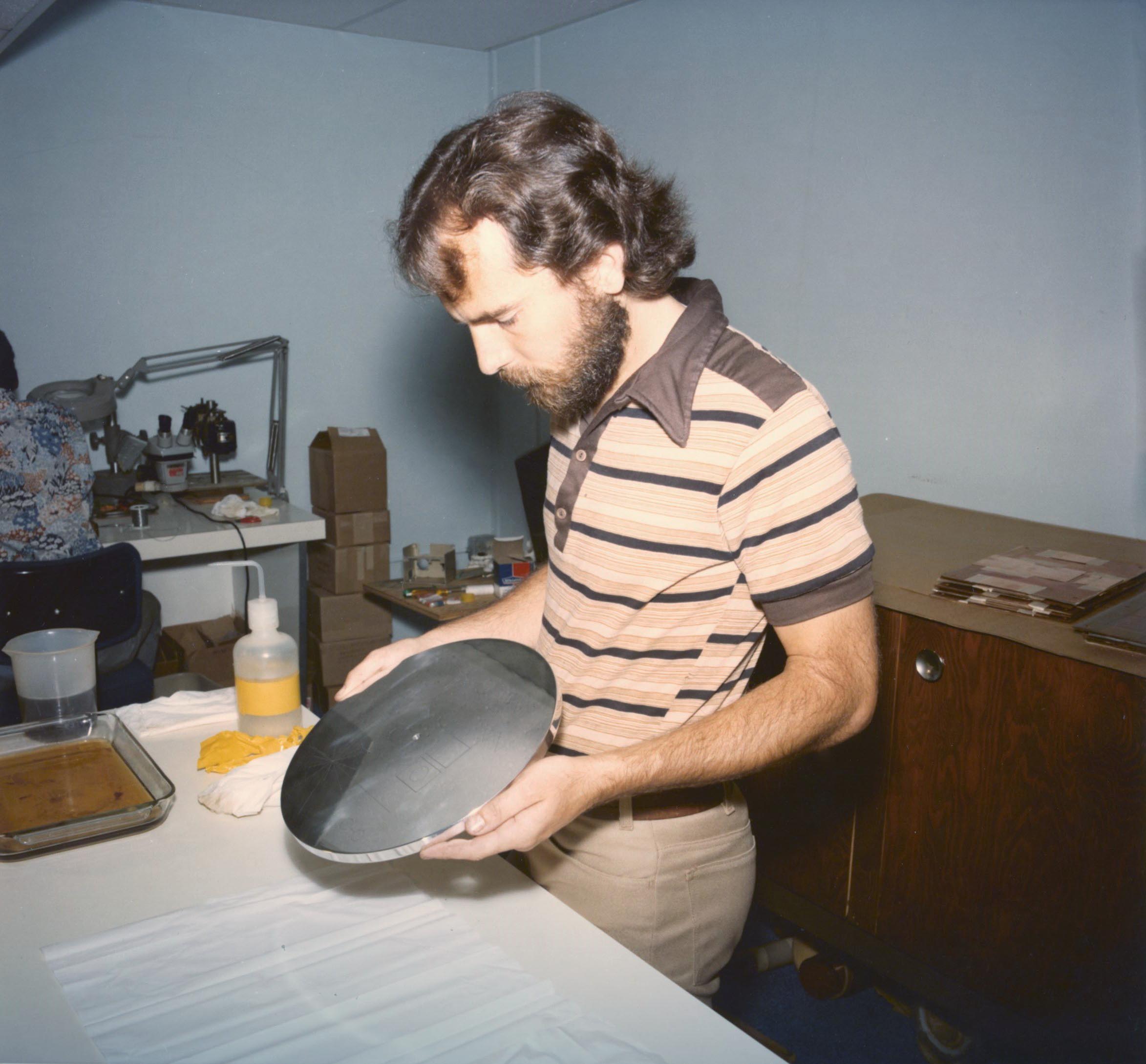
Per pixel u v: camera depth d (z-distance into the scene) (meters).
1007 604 1.50
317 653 3.24
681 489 0.93
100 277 3.01
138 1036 0.69
